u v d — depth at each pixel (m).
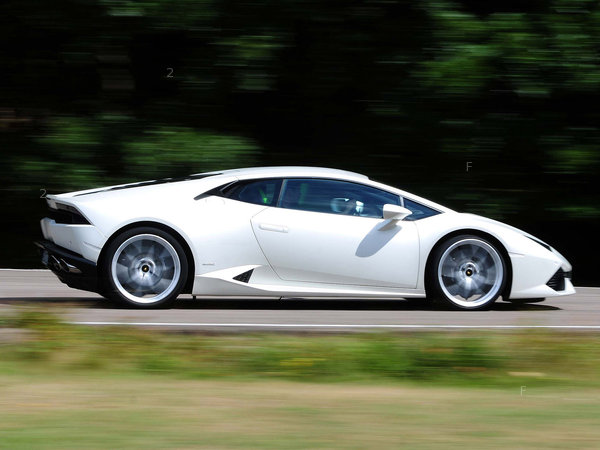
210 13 26.67
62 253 18.36
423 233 19.00
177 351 13.64
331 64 27.62
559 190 28.72
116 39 27.53
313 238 18.66
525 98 27.05
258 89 26.88
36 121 28.23
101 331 14.57
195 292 18.47
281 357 13.31
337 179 19.19
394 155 28.91
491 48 26.67
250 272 18.55
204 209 18.52
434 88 26.86
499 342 14.16
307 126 28.91
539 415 10.17
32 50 28.48
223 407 10.35
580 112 28.09
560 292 19.61
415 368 12.98
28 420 9.53
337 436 9.02
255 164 27.48
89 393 11.09
